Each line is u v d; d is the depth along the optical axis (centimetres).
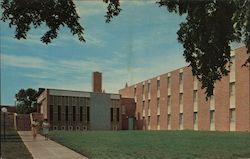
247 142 2725
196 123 6272
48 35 1184
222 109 5562
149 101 8038
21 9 1116
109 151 2236
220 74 1537
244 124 5122
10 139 3559
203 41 1388
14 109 10406
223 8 1247
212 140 2977
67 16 1153
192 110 6394
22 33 1153
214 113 5769
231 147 2348
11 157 2072
